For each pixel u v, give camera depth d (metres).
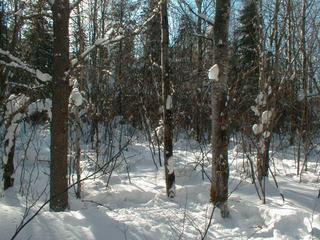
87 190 7.25
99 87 10.70
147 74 12.21
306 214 6.08
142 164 9.96
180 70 13.76
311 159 11.93
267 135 7.81
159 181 8.27
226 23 6.18
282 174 9.50
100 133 11.05
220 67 6.18
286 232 5.70
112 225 5.29
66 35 5.64
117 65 11.19
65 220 5.13
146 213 6.28
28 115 7.45
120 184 7.90
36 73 5.75
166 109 7.29
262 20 8.86
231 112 9.23
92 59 10.43
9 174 7.20
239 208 6.55
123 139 11.87
